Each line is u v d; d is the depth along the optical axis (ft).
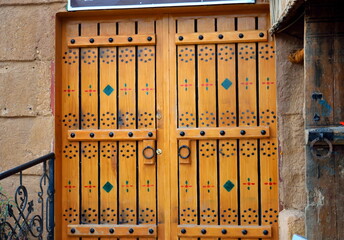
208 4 13.34
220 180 13.84
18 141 14.12
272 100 13.71
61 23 14.51
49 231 13.51
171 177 13.99
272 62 13.75
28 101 14.08
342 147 10.33
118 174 14.20
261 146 13.73
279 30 12.82
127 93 14.21
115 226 14.01
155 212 14.03
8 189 14.15
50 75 14.01
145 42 14.11
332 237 10.38
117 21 14.33
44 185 13.97
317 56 10.51
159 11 13.99
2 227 12.45
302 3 10.52
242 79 13.85
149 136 14.01
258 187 13.70
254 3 13.29
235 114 13.80
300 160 13.11
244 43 13.89
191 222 13.89
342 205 10.33
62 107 14.39
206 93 13.96
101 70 14.33
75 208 14.24
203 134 13.82
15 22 14.17
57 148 14.08
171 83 14.07
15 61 14.19
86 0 13.76
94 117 14.28
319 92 10.47
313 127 10.46
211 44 14.01
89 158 14.28
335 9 10.50
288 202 13.17
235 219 13.74
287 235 12.57
